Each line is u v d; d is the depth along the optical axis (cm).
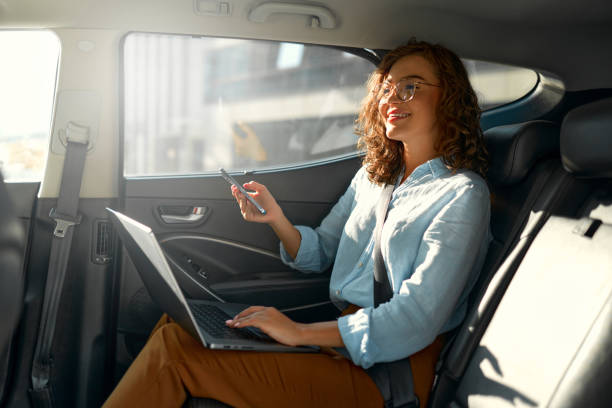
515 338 111
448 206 127
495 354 114
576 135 114
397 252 132
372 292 142
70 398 160
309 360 120
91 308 163
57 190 159
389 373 123
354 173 186
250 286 177
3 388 142
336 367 121
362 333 120
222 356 113
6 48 158
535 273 117
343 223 170
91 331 163
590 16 141
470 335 124
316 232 171
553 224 122
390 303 123
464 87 143
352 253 152
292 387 115
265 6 147
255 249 181
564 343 98
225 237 179
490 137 150
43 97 162
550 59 157
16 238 98
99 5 147
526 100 174
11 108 159
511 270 125
